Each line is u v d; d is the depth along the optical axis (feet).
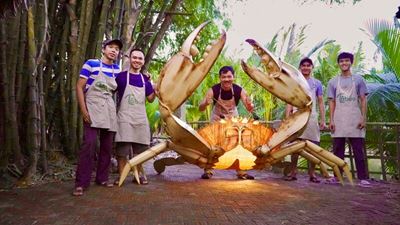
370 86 24.48
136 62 16.33
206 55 15.35
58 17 19.47
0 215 10.37
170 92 15.21
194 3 31.58
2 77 15.72
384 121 25.00
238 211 11.16
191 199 12.91
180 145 16.10
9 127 16.12
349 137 17.43
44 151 16.83
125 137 15.98
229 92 18.61
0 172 15.75
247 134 17.02
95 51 19.06
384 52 24.30
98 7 19.83
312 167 17.62
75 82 18.60
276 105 37.91
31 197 12.87
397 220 10.26
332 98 18.10
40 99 16.46
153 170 21.76
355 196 13.80
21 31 16.26
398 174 19.16
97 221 9.86
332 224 9.80
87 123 14.01
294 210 11.37
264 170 22.61
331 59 37.22
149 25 24.61
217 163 16.81
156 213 10.80
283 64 16.24
